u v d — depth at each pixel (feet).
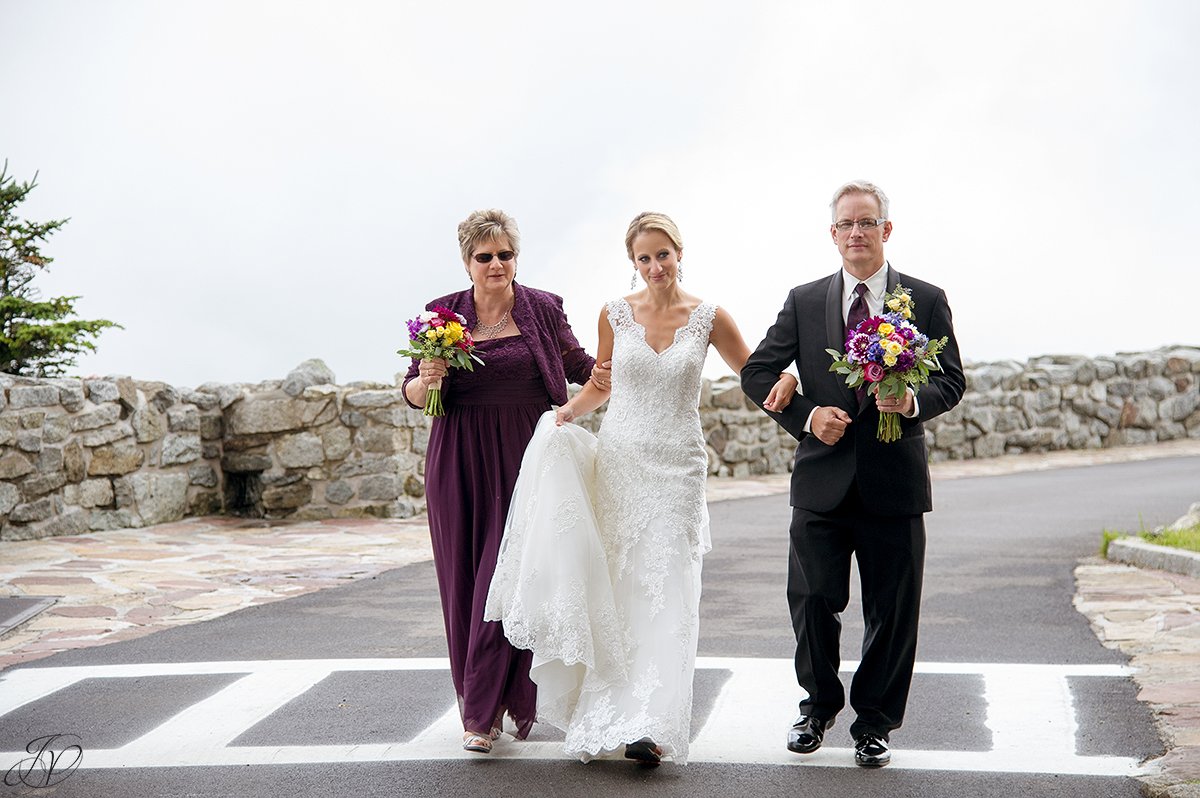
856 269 14.76
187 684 18.79
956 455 55.88
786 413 14.64
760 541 33.76
